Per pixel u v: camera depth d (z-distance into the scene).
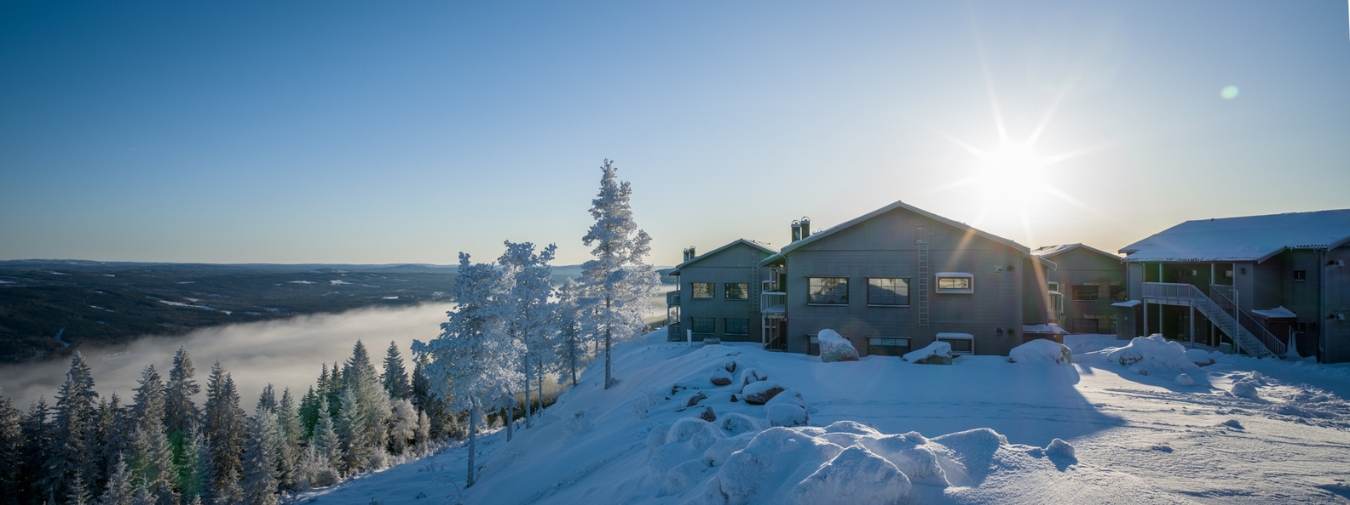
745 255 43.00
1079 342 31.33
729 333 43.19
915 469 5.03
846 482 4.51
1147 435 8.94
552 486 11.51
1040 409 11.82
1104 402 12.56
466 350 21.05
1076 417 10.87
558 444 17.12
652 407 16.14
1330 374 18.78
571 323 34.72
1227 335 27.77
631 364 36.00
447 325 20.92
